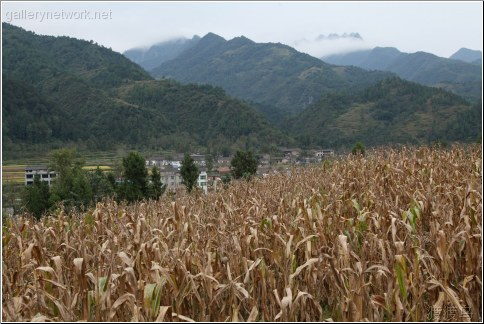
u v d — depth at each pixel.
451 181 9.72
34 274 5.55
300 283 5.96
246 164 28.16
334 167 14.47
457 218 6.64
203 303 5.13
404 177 10.50
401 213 7.08
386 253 5.82
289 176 14.53
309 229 6.88
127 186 27.75
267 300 5.66
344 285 5.04
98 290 4.93
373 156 14.70
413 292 4.98
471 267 5.30
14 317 4.79
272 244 6.59
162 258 5.82
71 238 7.90
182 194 12.66
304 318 5.33
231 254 5.84
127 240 7.14
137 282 5.23
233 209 9.16
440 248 5.21
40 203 26.56
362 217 7.15
